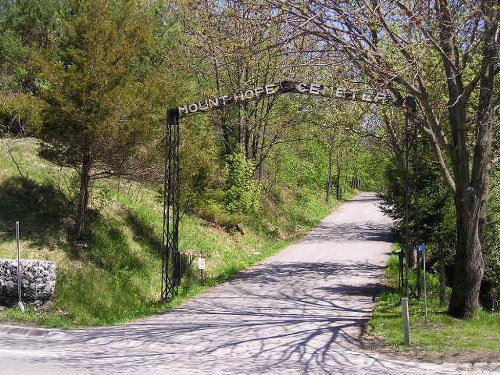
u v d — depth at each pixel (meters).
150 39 17.41
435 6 12.39
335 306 15.90
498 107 13.34
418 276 16.47
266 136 37.16
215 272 21.84
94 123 15.47
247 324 13.20
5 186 17.42
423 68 13.49
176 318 14.24
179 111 17.14
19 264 13.62
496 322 12.31
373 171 33.22
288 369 9.02
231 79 27.22
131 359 9.66
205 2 16.73
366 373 8.72
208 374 8.64
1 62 21.70
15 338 11.41
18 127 21.47
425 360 9.40
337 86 15.29
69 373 8.47
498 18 11.17
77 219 17.00
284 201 41.78
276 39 15.20
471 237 12.91
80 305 14.38
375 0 12.42
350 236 35.69
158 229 21.03
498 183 19.31
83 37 16.17
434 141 13.74
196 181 22.42
